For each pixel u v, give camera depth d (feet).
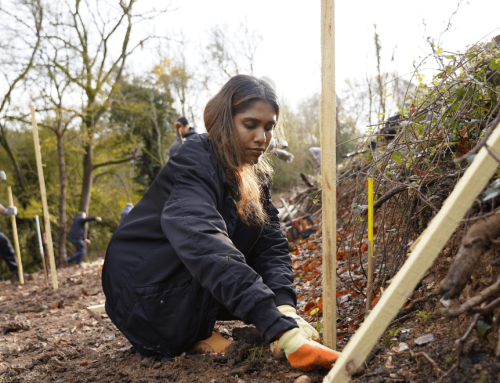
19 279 20.95
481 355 3.92
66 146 52.80
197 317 5.81
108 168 63.36
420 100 6.88
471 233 3.59
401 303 3.30
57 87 48.06
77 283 17.40
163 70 60.64
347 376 3.42
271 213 6.78
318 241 14.76
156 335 5.88
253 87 5.52
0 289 19.35
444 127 6.03
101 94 50.16
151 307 5.75
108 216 63.87
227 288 4.73
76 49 46.98
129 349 6.96
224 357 5.68
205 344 6.09
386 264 7.57
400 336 5.05
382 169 6.77
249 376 5.04
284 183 45.73
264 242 6.64
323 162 4.62
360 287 7.54
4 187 53.21
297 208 19.47
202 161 5.63
